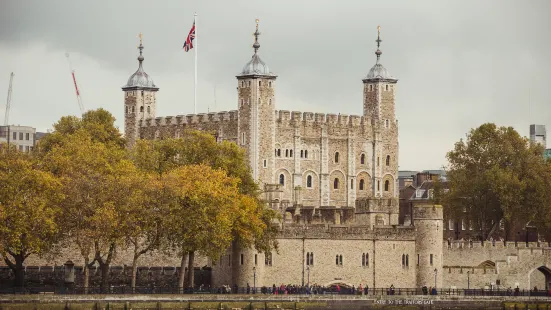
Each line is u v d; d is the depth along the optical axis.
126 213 181.38
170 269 198.00
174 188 184.00
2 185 177.12
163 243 186.75
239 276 191.12
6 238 173.88
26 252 193.50
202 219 182.12
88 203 181.62
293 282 195.12
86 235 176.38
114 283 193.88
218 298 178.62
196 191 183.38
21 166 183.00
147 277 196.12
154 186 184.38
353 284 199.38
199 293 181.12
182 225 183.38
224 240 184.12
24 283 187.25
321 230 197.38
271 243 193.38
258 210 193.38
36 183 179.38
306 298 182.50
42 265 199.12
